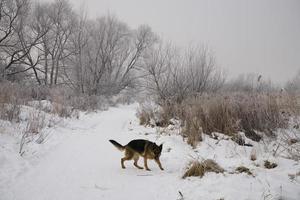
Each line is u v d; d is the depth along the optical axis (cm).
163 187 557
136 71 3538
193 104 1172
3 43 2538
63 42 3034
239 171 578
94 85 2609
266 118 1009
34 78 2905
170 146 888
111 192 541
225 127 983
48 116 1266
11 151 729
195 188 529
